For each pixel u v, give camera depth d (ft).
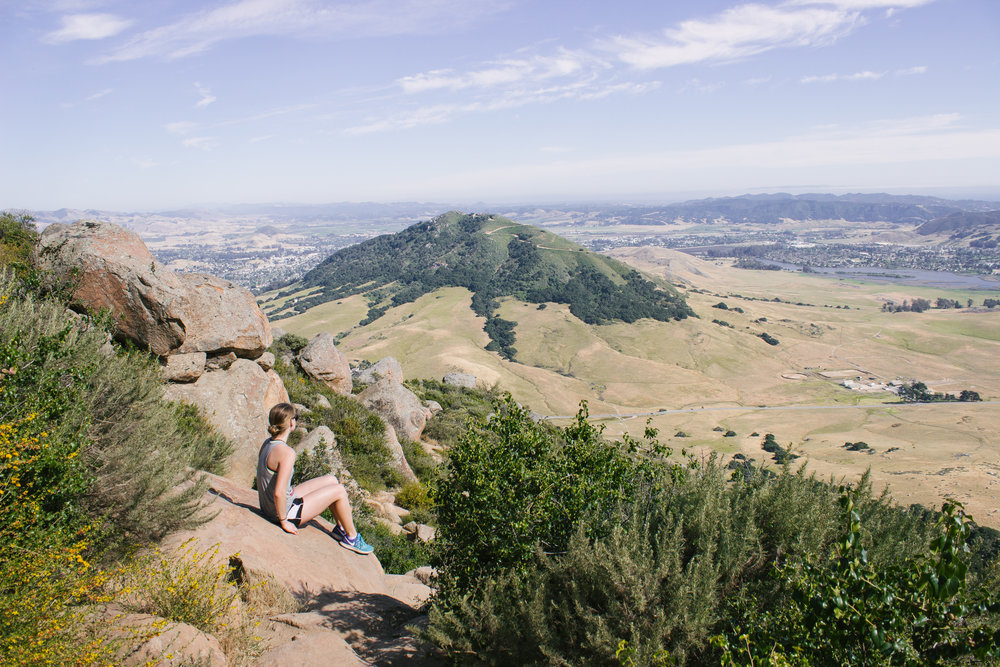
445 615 13.76
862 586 9.64
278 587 15.88
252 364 39.06
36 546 10.61
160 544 14.83
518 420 18.24
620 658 10.71
